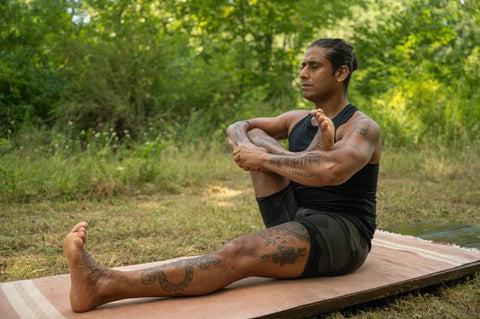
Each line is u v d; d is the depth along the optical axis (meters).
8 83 8.88
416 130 9.27
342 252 2.60
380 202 5.55
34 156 7.00
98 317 2.18
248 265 2.45
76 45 9.45
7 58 8.83
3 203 5.25
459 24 12.17
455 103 9.77
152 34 10.01
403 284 2.67
